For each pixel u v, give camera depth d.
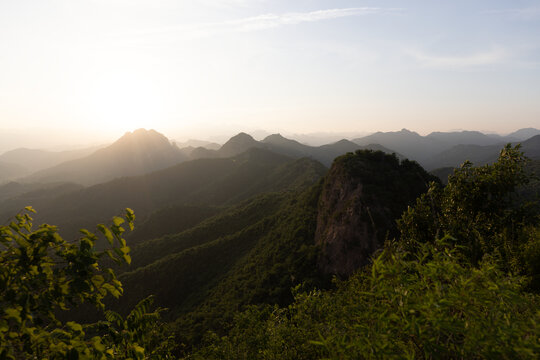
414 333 1.75
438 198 8.88
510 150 7.89
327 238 54.25
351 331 2.27
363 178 57.44
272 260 59.72
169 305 64.56
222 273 68.38
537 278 5.51
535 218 7.40
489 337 1.63
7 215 154.12
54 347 2.05
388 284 2.09
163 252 94.62
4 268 2.04
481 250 5.78
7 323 2.00
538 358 1.50
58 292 2.13
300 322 6.61
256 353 7.36
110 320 2.52
